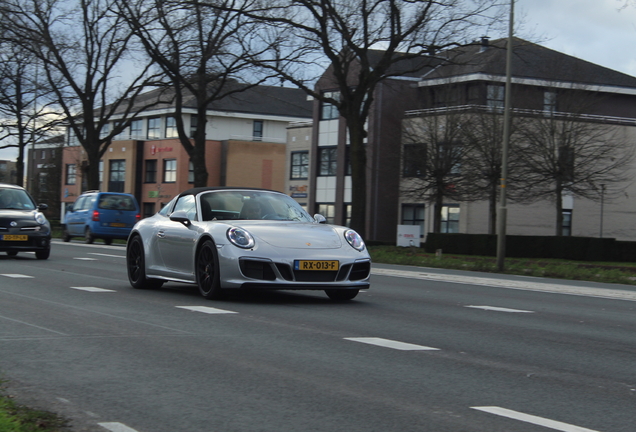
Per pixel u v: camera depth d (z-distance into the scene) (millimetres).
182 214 10406
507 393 4871
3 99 44469
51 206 82188
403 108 40812
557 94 35438
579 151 34625
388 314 8820
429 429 3988
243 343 6480
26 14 38781
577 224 42562
